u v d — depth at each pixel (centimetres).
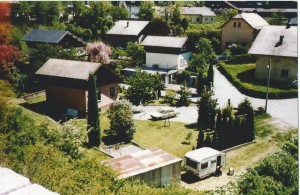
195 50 6812
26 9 7806
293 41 5172
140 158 2364
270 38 5378
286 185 2045
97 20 8431
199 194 1450
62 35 6538
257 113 3875
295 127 3409
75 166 1443
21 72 5394
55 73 4288
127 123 3344
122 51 7106
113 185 1281
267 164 2153
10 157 1355
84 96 4081
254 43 5416
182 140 3394
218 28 7506
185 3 11788
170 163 2292
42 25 8112
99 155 2989
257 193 1822
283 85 4941
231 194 2327
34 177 1151
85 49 6662
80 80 4075
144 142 3362
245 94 4744
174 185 1568
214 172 2700
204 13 9644
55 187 1081
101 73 4272
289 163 2178
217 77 5659
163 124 3850
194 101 4681
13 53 5319
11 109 2344
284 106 4106
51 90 4347
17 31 6731
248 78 5416
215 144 3019
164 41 6500
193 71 5988
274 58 5159
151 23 7975
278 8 9275
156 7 9825
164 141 3378
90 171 1387
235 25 7256
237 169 2753
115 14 9456
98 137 3200
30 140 1866
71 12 9462
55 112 4291
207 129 3666
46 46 5462
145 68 6481
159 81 4850
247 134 3186
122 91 5166
